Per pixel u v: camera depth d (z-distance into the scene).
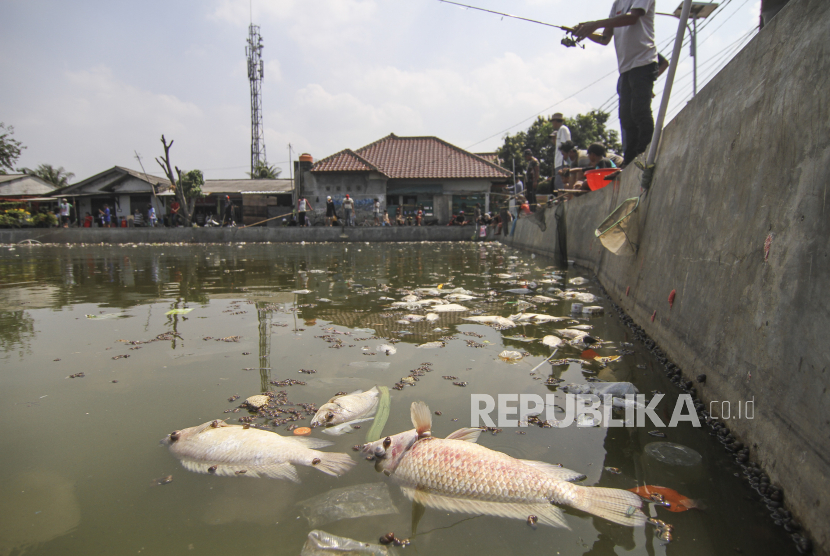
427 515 1.37
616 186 5.61
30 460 1.68
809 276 1.44
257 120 40.06
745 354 1.78
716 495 1.47
